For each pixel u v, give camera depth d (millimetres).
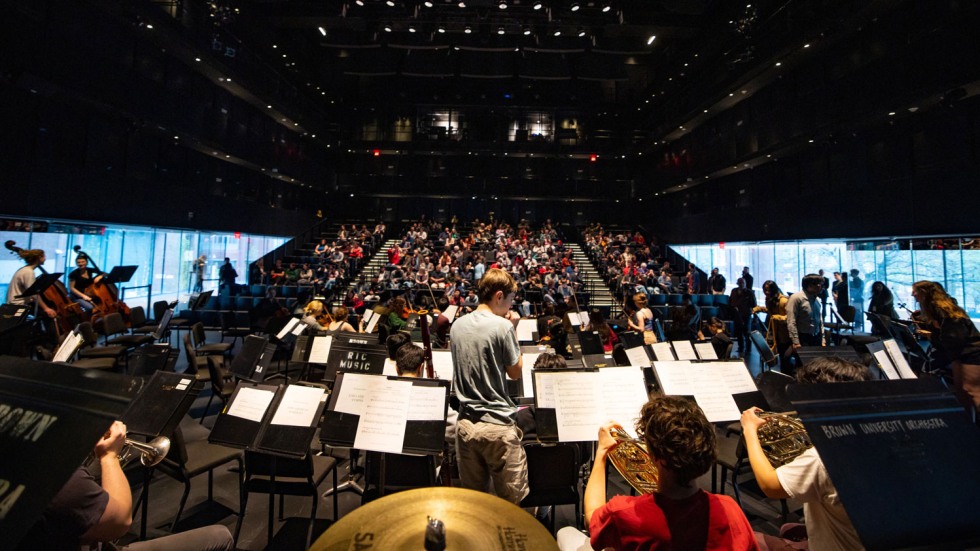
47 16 9281
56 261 10133
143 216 12445
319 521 3256
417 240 19953
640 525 1355
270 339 5992
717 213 17625
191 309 9945
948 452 1333
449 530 1271
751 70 13711
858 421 1347
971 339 3525
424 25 15000
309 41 18594
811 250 13328
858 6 10250
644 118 22766
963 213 9297
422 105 24344
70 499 1330
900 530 1199
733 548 1298
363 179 24344
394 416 2549
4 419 1099
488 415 2371
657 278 16109
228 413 2721
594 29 15195
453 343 2559
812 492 1525
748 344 9102
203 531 2045
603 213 25531
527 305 11484
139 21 10984
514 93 24219
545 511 3141
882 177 11141
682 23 15305
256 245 18266
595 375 2547
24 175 9344
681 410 1409
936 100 9625
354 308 11750
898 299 10531
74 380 1127
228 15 13391
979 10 8555
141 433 2643
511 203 25609
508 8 14297
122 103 11070
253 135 17031
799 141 13023
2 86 8945
